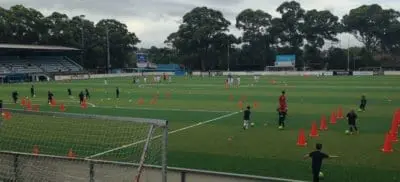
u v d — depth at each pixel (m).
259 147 21.53
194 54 143.62
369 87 60.09
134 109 38.25
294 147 21.39
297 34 140.25
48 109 39.62
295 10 139.62
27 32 124.75
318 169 14.66
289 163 18.23
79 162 13.84
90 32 133.75
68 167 13.94
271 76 102.12
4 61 103.81
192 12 141.75
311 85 65.81
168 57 151.62
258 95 49.47
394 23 136.38
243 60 142.25
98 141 20.34
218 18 141.88
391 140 21.92
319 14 137.12
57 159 14.08
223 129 26.94
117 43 136.62
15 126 23.19
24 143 20.39
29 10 125.75
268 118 31.31
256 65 141.25
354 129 25.94
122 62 141.50
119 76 109.31
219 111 35.59
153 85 70.75
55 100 47.53
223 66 142.50
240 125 28.36
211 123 29.39
